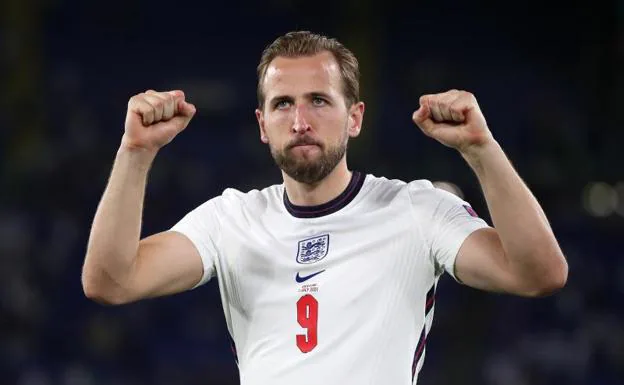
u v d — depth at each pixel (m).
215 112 33.75
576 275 25.97
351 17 31.84
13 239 25.36
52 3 33.56
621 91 31.89
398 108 33.19
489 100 33.72
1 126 29.30
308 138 5.38
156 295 5.62
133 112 5.26
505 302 23.98
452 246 5.42
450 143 5.19
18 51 30.14
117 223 5.31
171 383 23.11
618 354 23.80
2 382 22.36
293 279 5.50
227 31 35.16
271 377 5.40
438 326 23.45
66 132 29.77
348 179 5.72
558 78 34.06
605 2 33.34
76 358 23.06
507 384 22.66
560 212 28.25
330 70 5.48
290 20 35.28
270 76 5.50
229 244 5.70
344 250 5.49
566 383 23.14
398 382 5.34
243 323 5.64
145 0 34.75
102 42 34.00
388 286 5.43
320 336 5.37
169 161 28.59
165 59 34.50
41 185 27.20
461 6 35.53
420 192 5.66
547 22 34.91
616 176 29.45
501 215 5.15
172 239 5.67
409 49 35.12
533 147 30.84
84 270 5.44
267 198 5.86
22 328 23.41
